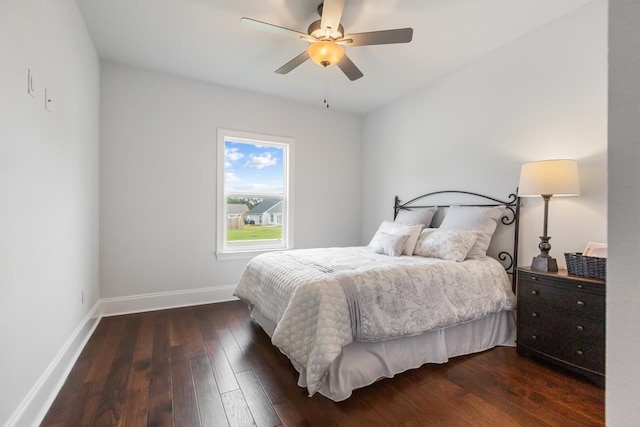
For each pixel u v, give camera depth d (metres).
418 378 1.92
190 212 3.44
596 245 2.04
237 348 2.33
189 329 2.70
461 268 2.30
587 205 2.18
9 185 1.26
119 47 2.77
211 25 2.43
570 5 2.19
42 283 1.58
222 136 3.59
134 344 2.38
